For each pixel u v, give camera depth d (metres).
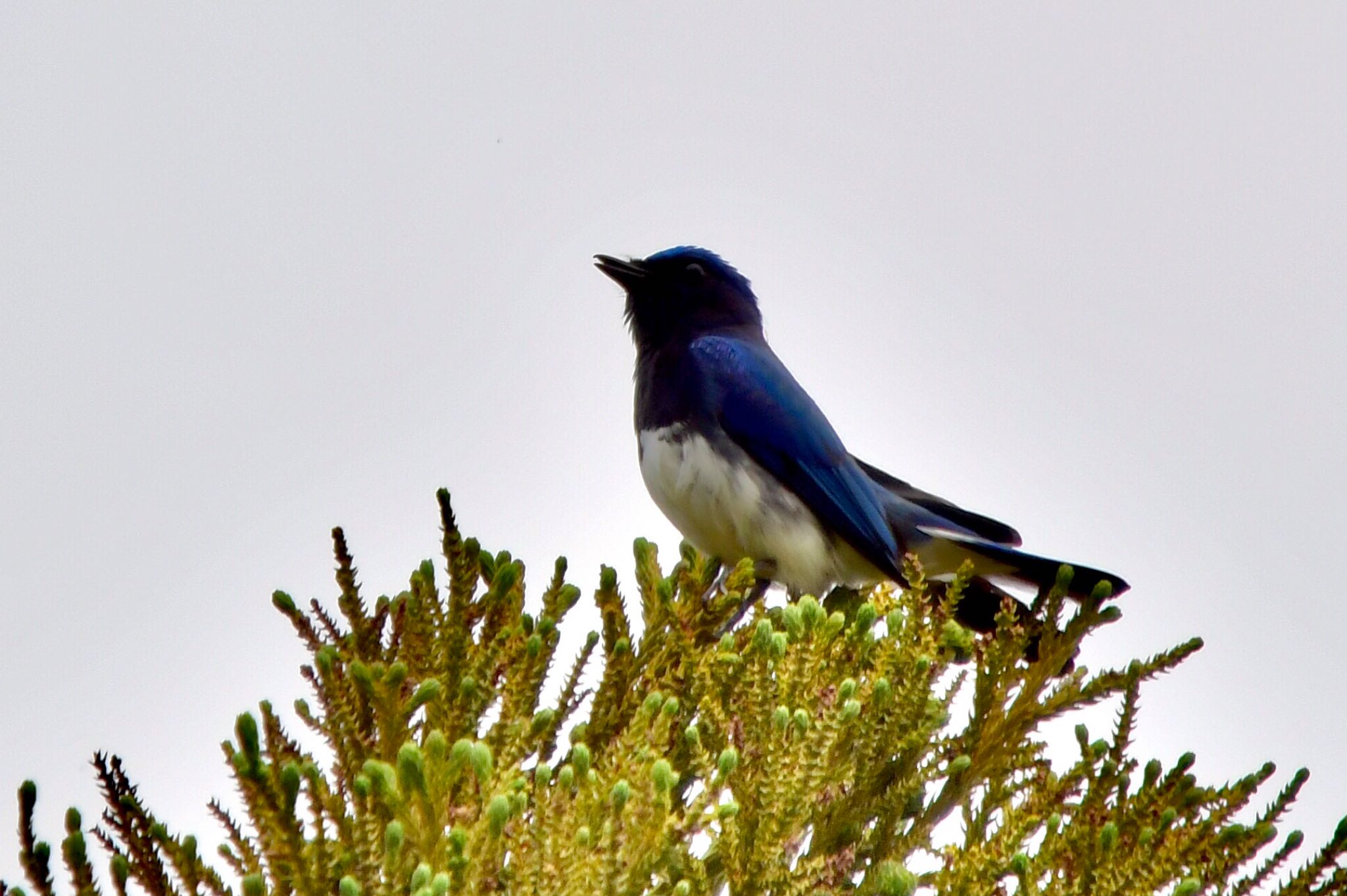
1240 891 9.22
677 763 9.77
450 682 9.55
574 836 8.12
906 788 9.49
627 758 8.55
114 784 8.38
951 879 8.95
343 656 9.70
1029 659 12.21
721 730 9.18
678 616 10.11
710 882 8.97
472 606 9.92
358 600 9.88
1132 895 9.00
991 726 10.01
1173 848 9.18
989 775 9.94
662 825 8.12
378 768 8.05
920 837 9.44
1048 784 9.66
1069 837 9.30
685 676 9.88
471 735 9.43
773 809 8.61
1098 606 10.16
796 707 9.24
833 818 9.40
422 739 9.43
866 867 9.34
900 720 9.57
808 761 8.68
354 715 9.21
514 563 10.27
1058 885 9.01
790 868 8.89
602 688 9.83
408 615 9.74
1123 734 9.73
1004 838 9.23
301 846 7.98
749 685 9.23
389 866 7.71
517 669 9.32
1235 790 9.50
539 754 9.53
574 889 7.97
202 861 8.25
